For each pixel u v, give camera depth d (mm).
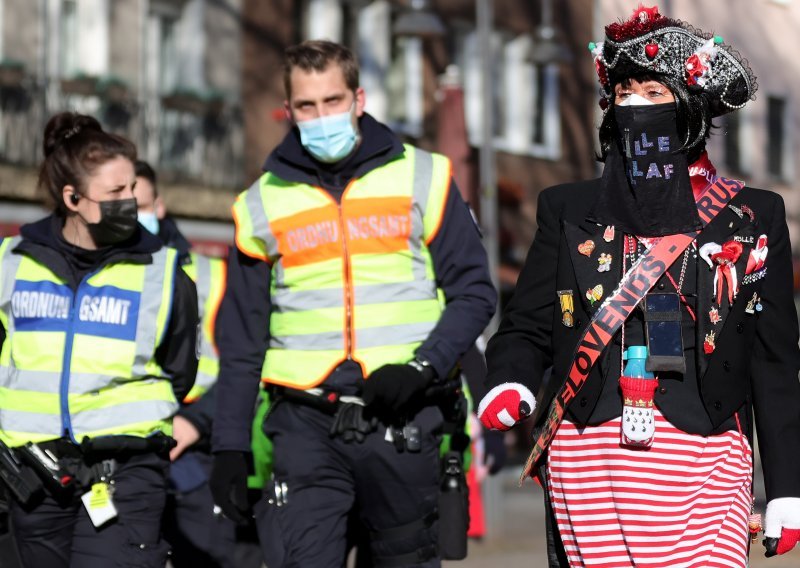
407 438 11695
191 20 49750
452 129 31516
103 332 11820
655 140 9273
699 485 9070
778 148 69938
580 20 64000
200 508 14914
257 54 51156
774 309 9281
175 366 12172
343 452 11773
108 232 11766
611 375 9164
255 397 12344
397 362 11914
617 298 9109
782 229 9344
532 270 9656
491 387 9539
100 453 11625
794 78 70312
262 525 12109
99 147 11766
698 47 9297
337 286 12031
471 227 12219
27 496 11516
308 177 12156
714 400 9078
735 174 67500
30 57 45031
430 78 57688
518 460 50844
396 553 11961
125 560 11617
